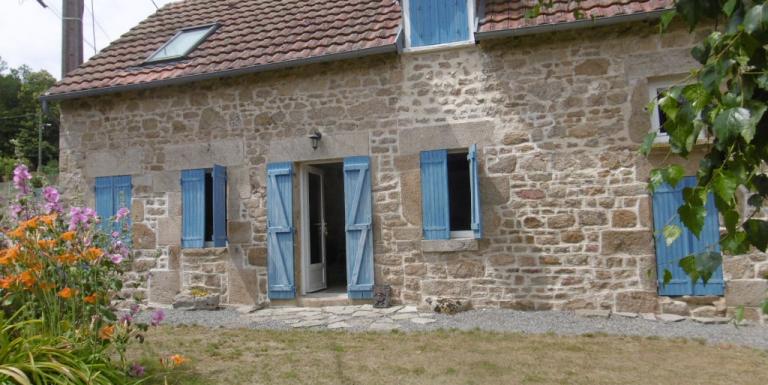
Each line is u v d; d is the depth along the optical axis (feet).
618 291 19.93
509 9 21.95
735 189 4.91
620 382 12.55
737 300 18.76
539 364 13.93
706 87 5.17
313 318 20.52
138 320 20.79
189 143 24.73
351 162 22.72
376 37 22.79
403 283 21.97
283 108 23.77
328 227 32.58
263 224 23.71
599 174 20.35
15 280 11.03
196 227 24.26
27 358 9.60
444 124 21.93
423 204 21.84
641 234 19.83
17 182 12.17
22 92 94.99
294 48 23.79
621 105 20.29
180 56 25.79
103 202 25.55
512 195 21.08
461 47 21.88
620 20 19.72
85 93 25.32
